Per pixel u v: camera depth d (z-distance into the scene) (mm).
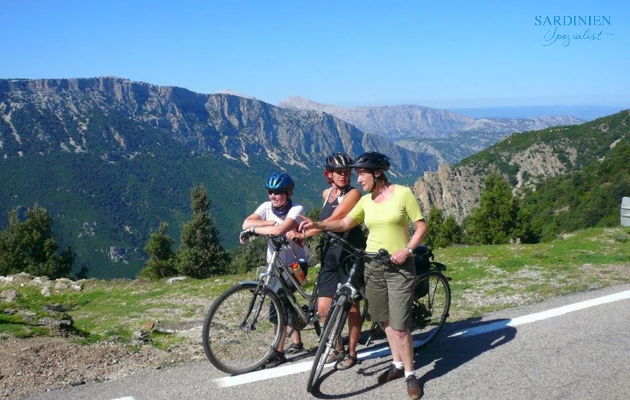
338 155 4773
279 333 4742
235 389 4125
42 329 5832
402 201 4266
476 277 8391
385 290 4270
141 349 5270
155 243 42688
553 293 7023
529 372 4328
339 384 4227
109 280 14734
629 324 5422
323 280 4664
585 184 76750
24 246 37875
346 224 4508
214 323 4801
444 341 5250
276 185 4797
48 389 4145
